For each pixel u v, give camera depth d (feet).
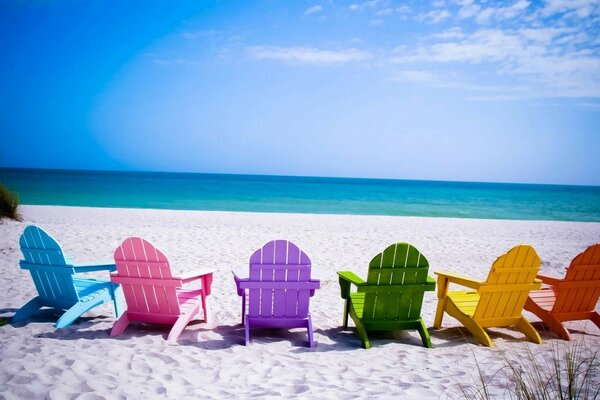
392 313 12.70
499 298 12.73
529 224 52.60
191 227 39.06
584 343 13.12
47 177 200.95
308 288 12.42
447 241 36.32
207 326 14.02
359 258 27.91
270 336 13.33
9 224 34.88
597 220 72.64
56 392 8.41
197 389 9.00
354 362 11.15
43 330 12.96
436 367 10.75
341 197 122.93
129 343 11.88
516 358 11.44
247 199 103.65
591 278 13.57
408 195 143.23
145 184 158.92
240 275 13.62
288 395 8.76
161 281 12.14
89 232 33.55
